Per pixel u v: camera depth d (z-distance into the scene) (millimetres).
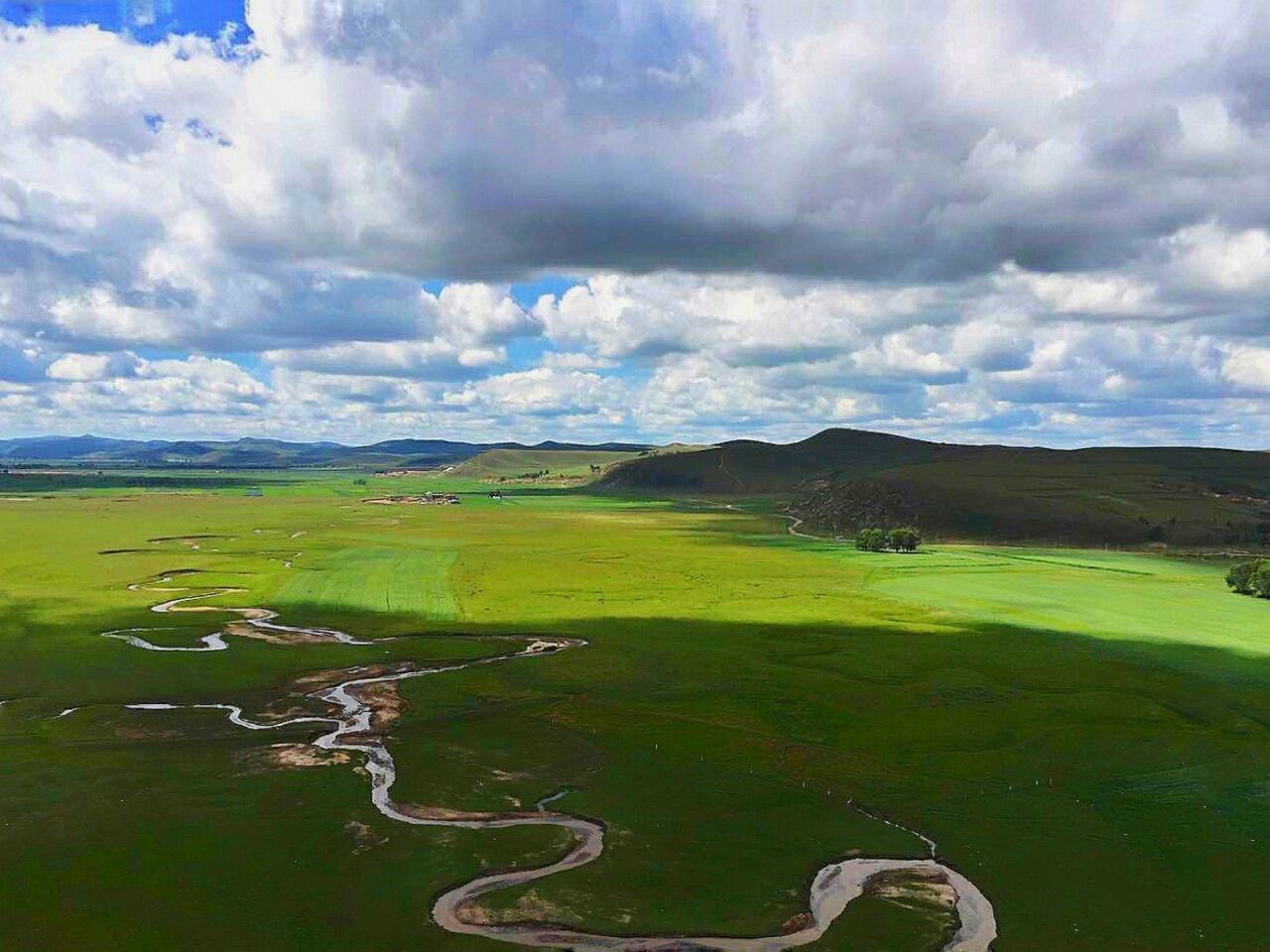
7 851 46906
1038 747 64375
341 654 89688
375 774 58312
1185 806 54469
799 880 45438
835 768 60406
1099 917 42031
